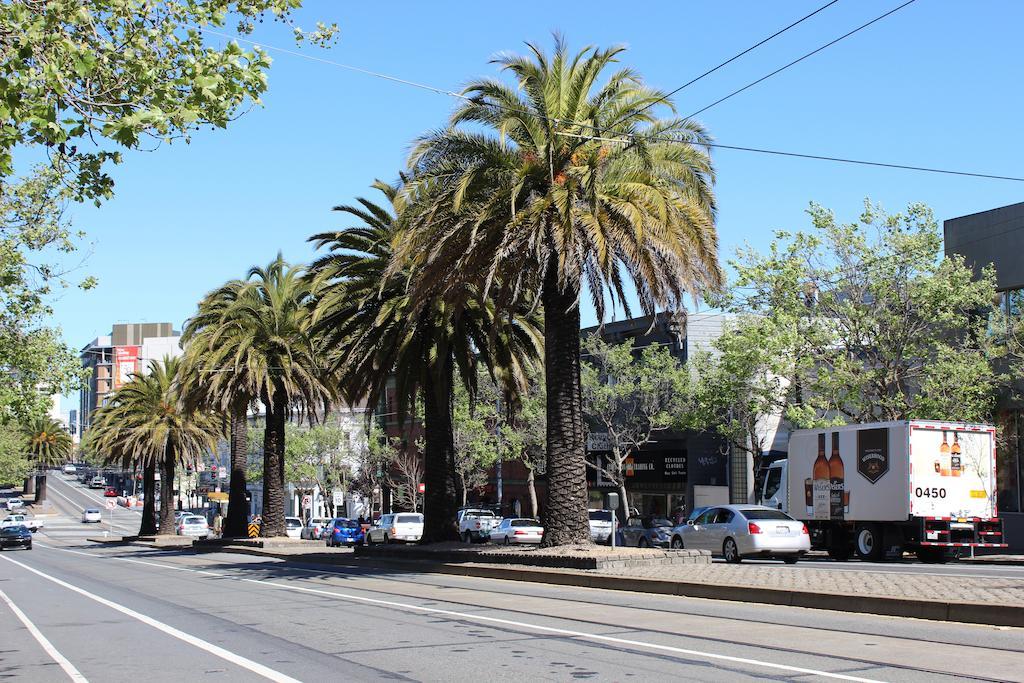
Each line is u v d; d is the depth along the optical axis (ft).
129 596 69.31
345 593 65.36
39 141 33.04
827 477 98.22
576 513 78.69
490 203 74.74
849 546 98.32
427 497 101.50
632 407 175.83
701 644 37.01
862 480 93.45
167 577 91.15
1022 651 34.19
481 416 190.70
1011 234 115.85
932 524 88.53
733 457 175.63
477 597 59.52
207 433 197.77
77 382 96.27
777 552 88.74
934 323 115.14
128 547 204.33
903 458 88.74
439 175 78.59
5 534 200.03
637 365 172.45
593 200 71.77
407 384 100.37
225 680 32.12
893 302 115.55
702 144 77.20
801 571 65.67
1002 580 55.36
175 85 34.76
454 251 76.33
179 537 208.44
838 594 48.06
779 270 121.39
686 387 161.17
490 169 77.05
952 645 35.78
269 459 145.38
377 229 100.22
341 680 31.45
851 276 117.50
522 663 33.58
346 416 271.08
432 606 54.39
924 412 111.34
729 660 32.99
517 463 223.92
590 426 190.60
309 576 85.30
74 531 346.13
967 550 97.45
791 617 45.55
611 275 79.71
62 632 47.75
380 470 247.09
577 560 70.59
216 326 138.41
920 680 28.76
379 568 94.63
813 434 100.78
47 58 33.24
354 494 270.26
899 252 114.73
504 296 77.56
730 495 173.68
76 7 34.30
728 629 41.50
